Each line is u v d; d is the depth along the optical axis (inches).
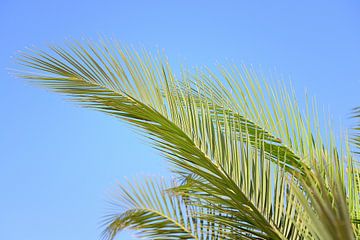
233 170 72.1
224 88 111.5
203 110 77.4
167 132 74.6
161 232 117.6
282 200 70.9
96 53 81.8
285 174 72.3
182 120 75.6
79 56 81.9
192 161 76.2
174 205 128.0
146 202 134.6
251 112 109.7
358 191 89.0
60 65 81.0
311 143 97.0
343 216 38.5
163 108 76.9
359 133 101.2
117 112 79.0
